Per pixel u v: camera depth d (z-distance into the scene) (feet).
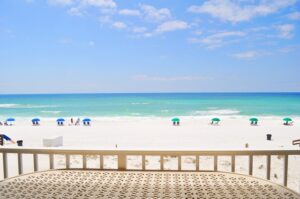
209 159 40.06
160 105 282.97
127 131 102.68
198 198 7.27
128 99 425.69
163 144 73.67
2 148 10.62
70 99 437.99
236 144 72.43
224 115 180.24
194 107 253.44
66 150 10.20
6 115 194.90
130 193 7.61
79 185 8.26
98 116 181.47
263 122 133.39
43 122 140.15
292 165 36.29
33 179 8.84
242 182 8.52
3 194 7.57
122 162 9.97
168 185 8.25
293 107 245.04
